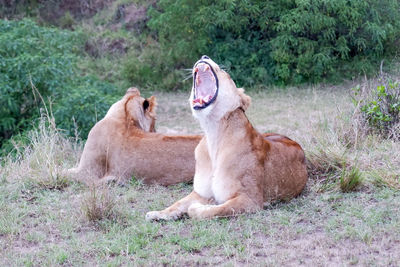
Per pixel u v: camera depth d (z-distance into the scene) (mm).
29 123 18328
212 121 8828
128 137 11086
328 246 7504
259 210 8781
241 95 8977
